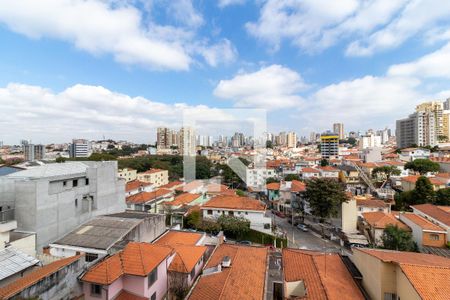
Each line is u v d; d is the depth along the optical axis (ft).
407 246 81.10
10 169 88.94
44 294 38.78
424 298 33.91
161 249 54.80
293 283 46.98
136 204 125.49
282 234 108.88
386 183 185.26
